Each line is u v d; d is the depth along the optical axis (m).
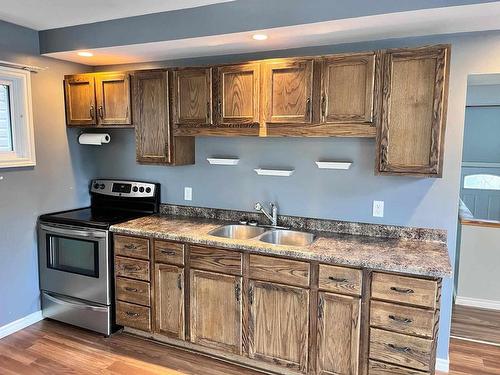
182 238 2.71
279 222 3.05
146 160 3.13
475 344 2.97
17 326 3.16
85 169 3.68
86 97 3.32
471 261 3.63
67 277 3.17
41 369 2.63
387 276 2.18
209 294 2.69
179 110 2.92
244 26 2.40
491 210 6.03
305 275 2.38
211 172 3.27
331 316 2.34
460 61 2.43
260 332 2.55
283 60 2.52
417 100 2.24
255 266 2.51
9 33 2.92
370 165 2.72
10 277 3.08
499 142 5.87
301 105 2.51
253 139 3.08
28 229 3.21
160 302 2.88
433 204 2.59
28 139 3.11
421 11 2.00
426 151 2.26
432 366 2.14
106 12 2.64
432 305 2.10
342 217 2.85
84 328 3.18
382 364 2.25
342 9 2.14
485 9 1.96
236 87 2.68
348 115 2.40
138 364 2.70
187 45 2.76
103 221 3.08
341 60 2.37
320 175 2.88
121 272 3.00
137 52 3.01
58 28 3.02
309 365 2.43
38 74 3.17
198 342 2.77
